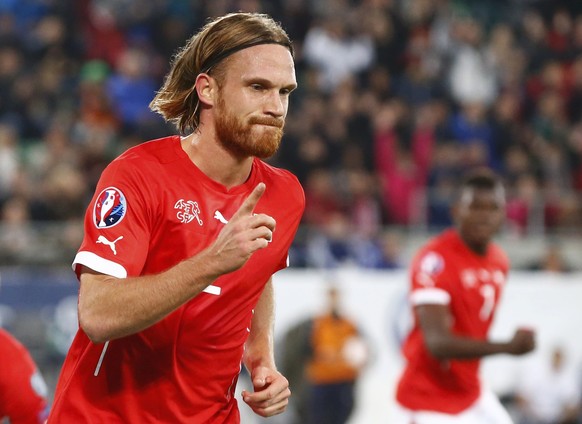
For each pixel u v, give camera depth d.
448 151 47.00
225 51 11.49
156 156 11.70
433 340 20.70
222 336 11.95
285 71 11.49
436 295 21.38
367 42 52.78
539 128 52.88
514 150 50.16
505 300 37.25
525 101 55.03
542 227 41.62
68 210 37.53
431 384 21.83
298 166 44.38
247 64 11.40
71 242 35.25
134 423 11.79
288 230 12.55
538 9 60.03
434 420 21.75
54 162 40.91
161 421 11.91
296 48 51.97
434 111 49.44
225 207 11.80
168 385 11.84
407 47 53.50
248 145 11.49
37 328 33.16
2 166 40.50
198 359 11.90
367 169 45.78
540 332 37.25
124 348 11.64
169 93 12.26
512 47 57.44
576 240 41.00
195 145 11.88
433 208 41.50
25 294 33.25
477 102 51.31
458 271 21.61
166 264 11.56
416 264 21.92
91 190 40.50
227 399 12.54
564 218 41.97
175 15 51.97
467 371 21.80
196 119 12.09
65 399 11.88
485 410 21.98
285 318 35.09
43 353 33.09
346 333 35.00
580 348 37.41
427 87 51.81
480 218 21.64
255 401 12.51
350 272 35.78
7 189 38.78
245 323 12.26
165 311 10.28
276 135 11.54
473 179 21.97
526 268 40.00
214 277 10.24
